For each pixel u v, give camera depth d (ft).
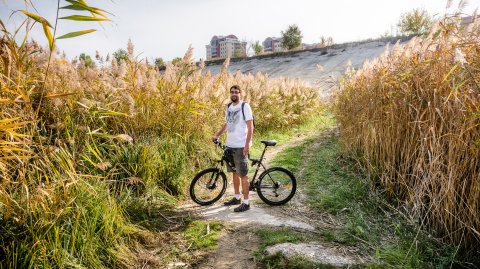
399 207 15.83
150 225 14.42
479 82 11.89
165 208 16.35
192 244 13.21
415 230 13.58
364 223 14.42
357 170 21.21
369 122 19.57
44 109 15.30
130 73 21.95
